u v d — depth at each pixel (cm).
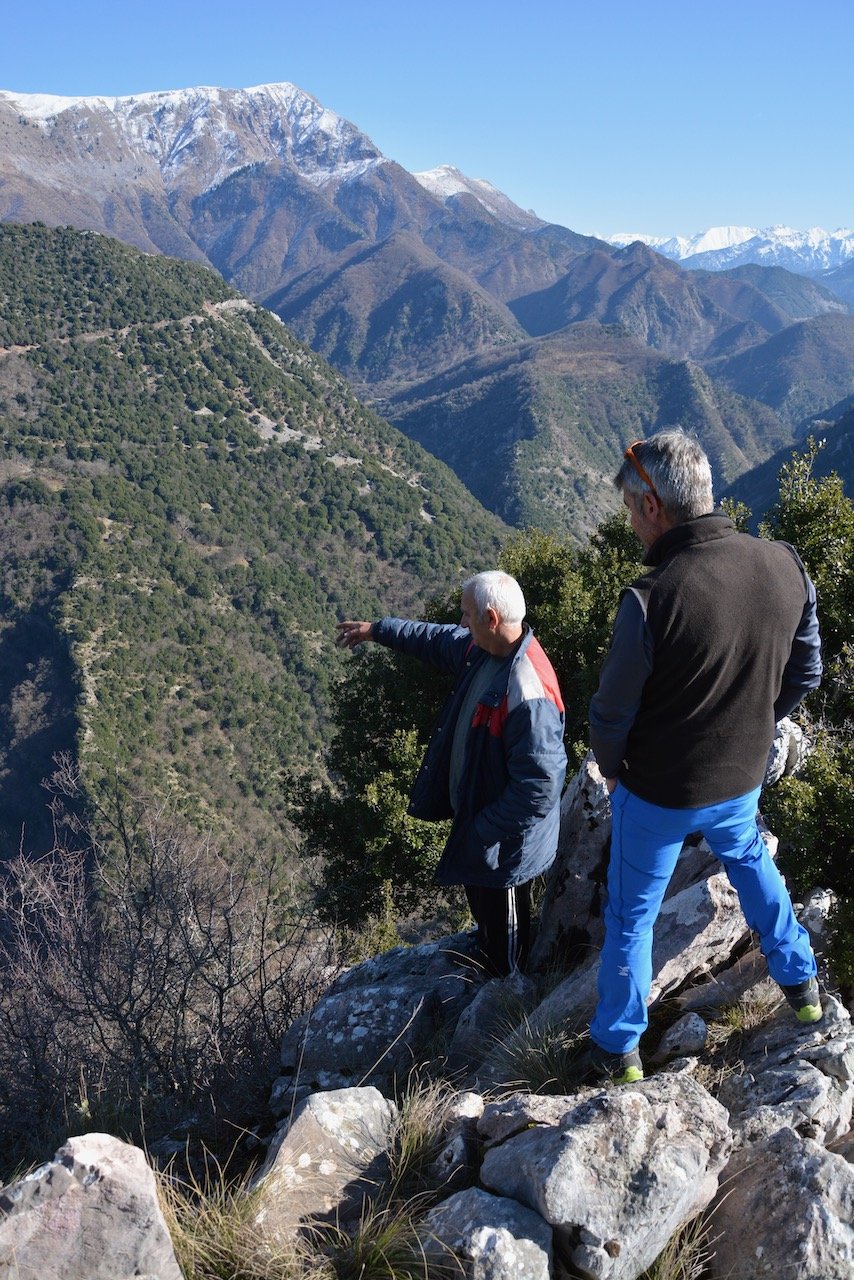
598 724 252
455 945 459
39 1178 190
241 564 12188
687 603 238
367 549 13812
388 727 1507
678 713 247
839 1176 216
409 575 13562
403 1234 225
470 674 384
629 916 279
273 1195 251
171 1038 472
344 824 1445
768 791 403
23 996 507
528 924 411
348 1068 376
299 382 17738
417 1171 261
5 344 15450
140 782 7556
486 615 356
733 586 240
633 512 265
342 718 1567
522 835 361
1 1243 184
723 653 240
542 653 369
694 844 372
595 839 391
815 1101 249
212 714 9131
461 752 377
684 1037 303
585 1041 313
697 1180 212
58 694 8769
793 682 273
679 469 250
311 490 14662
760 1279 207
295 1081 359
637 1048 306
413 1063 367
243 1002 499
